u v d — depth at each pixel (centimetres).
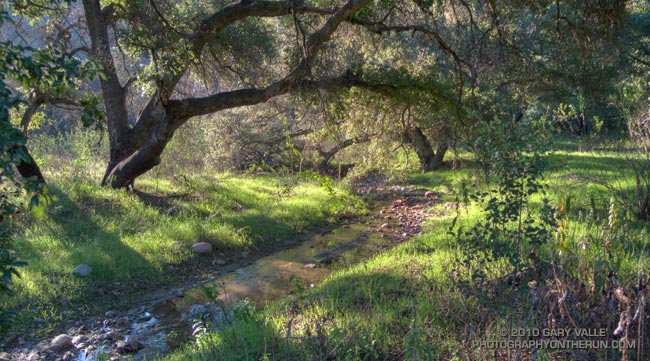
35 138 1594
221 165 2034
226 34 1418
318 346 488
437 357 452
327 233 1284
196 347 566
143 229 1106
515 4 1150
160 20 1155
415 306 516
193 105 1228
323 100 1184
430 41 1364
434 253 826
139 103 1778
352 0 1084
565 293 417
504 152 508
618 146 1403
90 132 1577
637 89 1015
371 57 1321
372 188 1902
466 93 1223
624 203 852
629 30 1748
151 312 791
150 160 1298
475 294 511
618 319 426
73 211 1123
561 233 512
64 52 371
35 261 877
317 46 1141
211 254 1065
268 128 1983
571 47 1309
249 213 1323
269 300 818
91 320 759
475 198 543
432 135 1424
